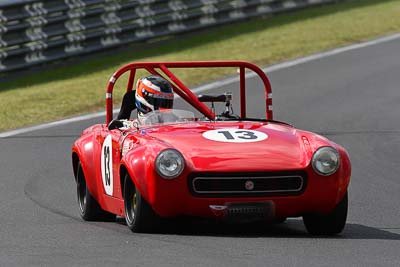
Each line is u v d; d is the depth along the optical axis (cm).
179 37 8538
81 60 7600
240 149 2752
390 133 5144
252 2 9200
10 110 5916
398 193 3756
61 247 2620
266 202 2683
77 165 3484
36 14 6962
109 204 3117
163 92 3256
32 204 3562
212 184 2673
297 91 6431
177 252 2480
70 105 6041
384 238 2795
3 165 4428
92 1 7406
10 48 7069
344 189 2753
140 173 2716
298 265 2317
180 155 2683
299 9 10044
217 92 6375
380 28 9069
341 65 7375
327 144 2773
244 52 7869
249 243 2608
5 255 2523
